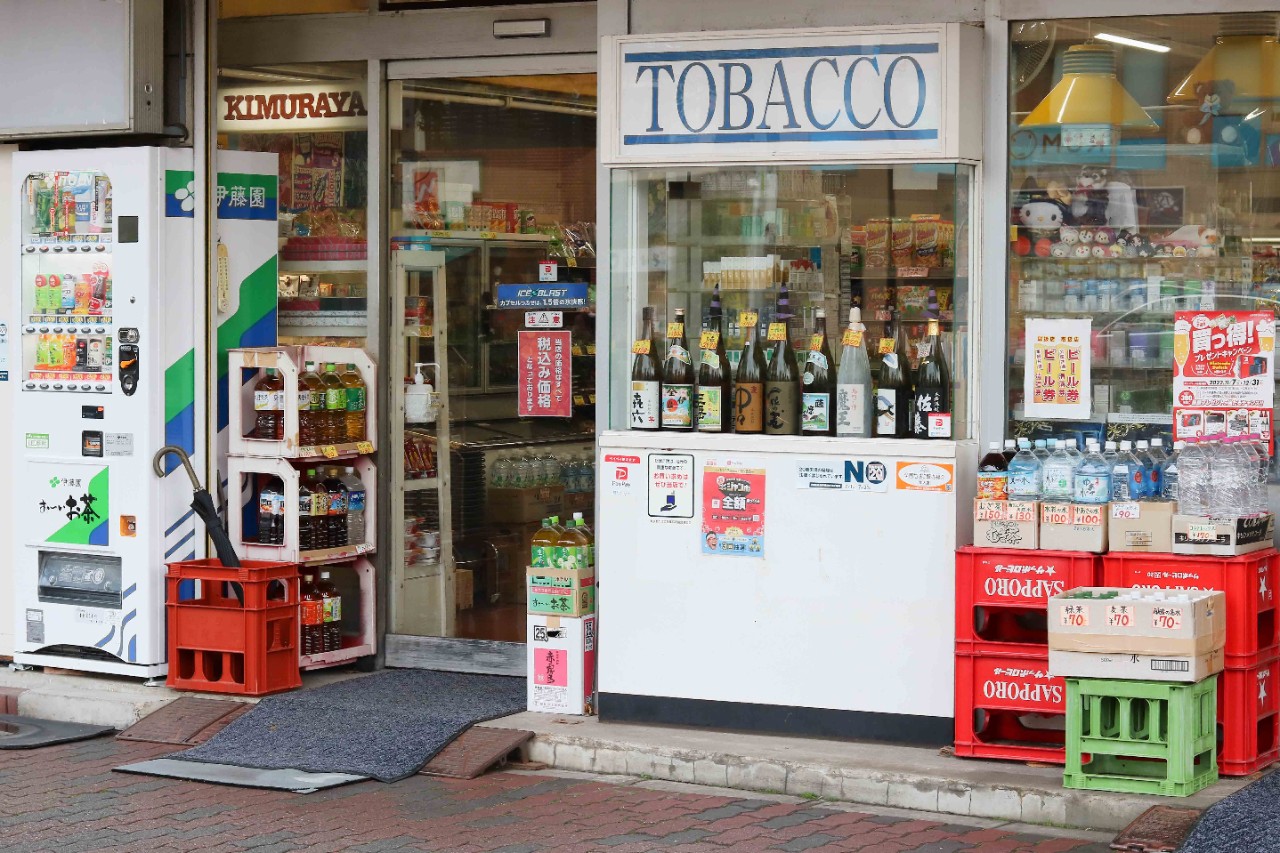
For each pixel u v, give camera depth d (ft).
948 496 21.61
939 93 22.13
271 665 25.61
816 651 22.33
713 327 23.41
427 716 24.08
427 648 27.68
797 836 19.26
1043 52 22.56
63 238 26.48
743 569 22.66
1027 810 19.76
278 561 26.27
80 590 26.86
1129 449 21.17
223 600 26.20
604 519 23.35
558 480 27.02
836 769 20.90
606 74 23.67
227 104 28.91
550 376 27.04
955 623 21.27
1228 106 21.83
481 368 27.48
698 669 22.95
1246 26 21.67
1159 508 20.38
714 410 23.06
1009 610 21.76
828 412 22.65
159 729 24.29
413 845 19.06
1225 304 21.88
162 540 26.07
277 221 27.81
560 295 26.94
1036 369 22.71
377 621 27.86
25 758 23.30
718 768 21.63
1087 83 22.41
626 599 23.29
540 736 22.94
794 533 22.36
